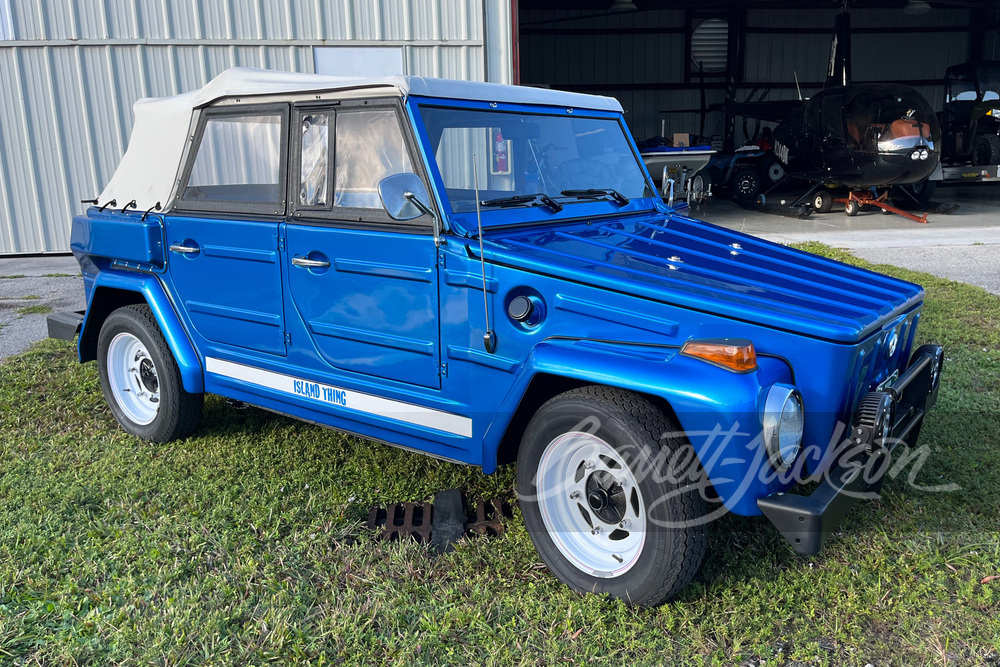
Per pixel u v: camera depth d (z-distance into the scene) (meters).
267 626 2.79
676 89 24.48
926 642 2.66
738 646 2.65
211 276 3.96
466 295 3.06
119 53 10.80
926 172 14.05
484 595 2.95
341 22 11.16
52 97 10.80
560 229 3.45
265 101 3.68
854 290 3.12
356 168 3.35
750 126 23.58
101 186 11.23
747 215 15.81
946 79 18.39
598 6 23.73
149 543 3.32
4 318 7.54
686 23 23.94
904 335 3.34
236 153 3.83
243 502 3.71
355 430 3.64
